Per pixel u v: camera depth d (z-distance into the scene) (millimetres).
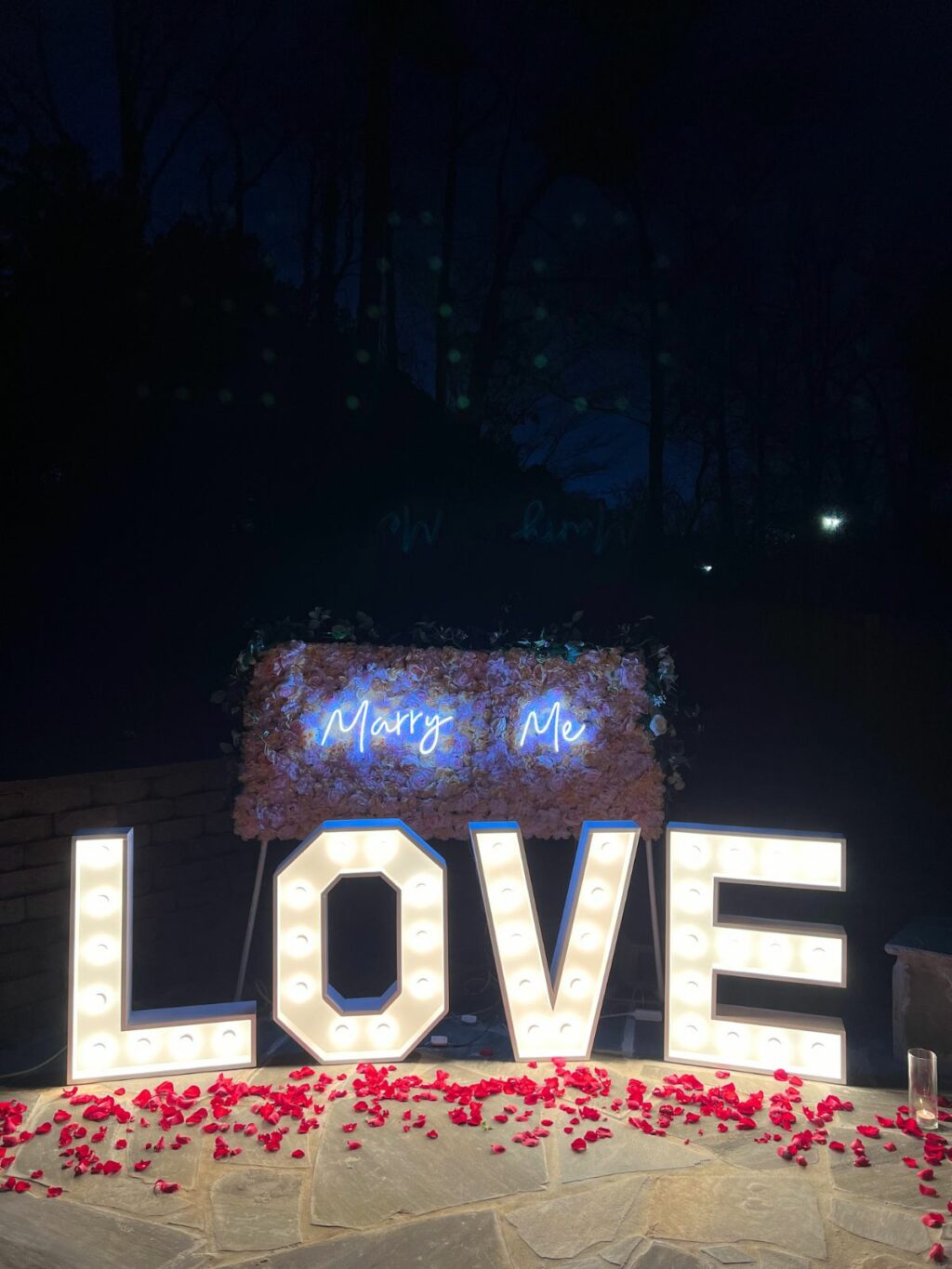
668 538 19516
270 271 10930
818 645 11008
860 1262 3588
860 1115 4711
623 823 5398
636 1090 4883
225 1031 5184
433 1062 5352
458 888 7160
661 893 7598
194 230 10344
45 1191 4070
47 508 8531
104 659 8180
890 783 9312
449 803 5953
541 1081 5117
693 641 13836
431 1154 4359
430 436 15031
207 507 9523
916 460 20562
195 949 6371
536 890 7660
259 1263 3594
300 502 11039
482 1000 6211
